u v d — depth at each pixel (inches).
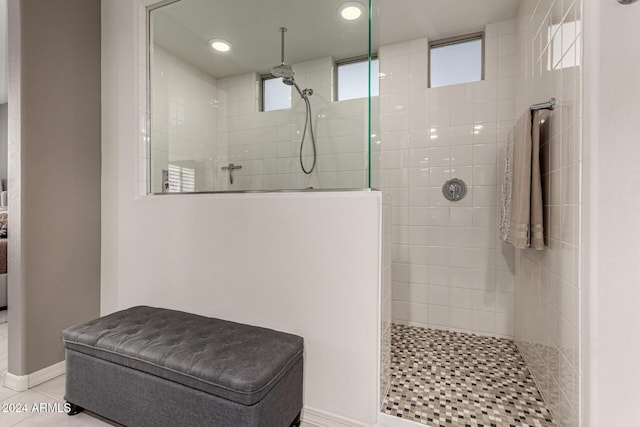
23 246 67.3
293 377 54.6
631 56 40.4
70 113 75.7
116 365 53.8
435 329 104.3
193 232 71.4
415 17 93.4
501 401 64.8
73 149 76.4
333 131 78.5
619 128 41.0
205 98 98.1
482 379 73.4
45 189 71.1
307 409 59.5
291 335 58.3
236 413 44.4
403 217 107.5
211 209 69.6
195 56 93.6
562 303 52.5
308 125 83.7
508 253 95.7
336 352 57.5
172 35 86.8
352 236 56.4
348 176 75.5
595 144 41.9
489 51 96.5
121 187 80.0
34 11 68.5
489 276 98.1
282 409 51.0
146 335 56.1
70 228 76.1
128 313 66.9
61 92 73.8
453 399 65.5
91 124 80.5
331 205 58.0
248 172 93.0
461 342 94.1
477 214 98.9
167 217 74.2
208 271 69.7
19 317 67.4
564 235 51.2
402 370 77.6
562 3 52.3
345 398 56.7
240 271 66.3
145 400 51.3
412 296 107.3
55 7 72.5
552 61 57.6
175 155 88.6
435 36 102.7
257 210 64.8
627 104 40.7
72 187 76.4
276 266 62.8
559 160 53.3
